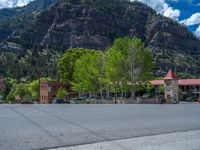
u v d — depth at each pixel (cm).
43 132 1009
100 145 838
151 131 1103
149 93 9494
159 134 1043
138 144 866
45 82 8738
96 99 6250
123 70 6328
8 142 831
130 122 1374
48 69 16688
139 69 6369
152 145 859
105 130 1093
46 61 19238
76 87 6850
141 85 6481
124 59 6334
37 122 1270
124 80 6375
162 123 1371
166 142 906
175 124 1344
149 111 2236
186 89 10456
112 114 1819
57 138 909
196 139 966
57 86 8625
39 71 15975
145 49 6488
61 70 7912
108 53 6506
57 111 1959
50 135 956
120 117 1614
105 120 1427
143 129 1148
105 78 6338
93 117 1568
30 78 14975
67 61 7831
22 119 1378
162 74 18625
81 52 7894
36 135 948
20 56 19750
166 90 8906
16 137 906
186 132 1107
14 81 13600
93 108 2494
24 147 778
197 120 1545
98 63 6375
